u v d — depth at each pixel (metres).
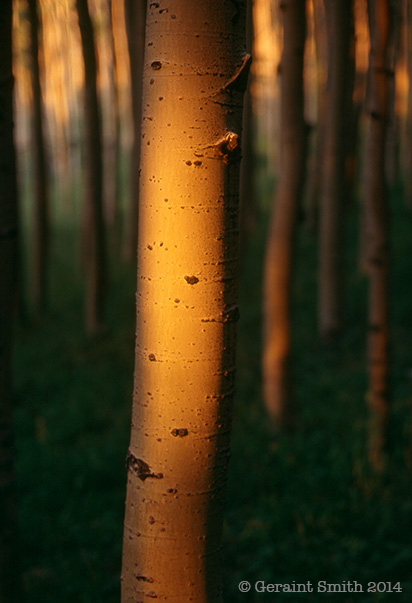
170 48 1.44
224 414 1.60
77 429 5.77
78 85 19.17
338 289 8.23
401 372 6.94
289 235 5.50
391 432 4.79
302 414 5.91
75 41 16.41
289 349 5.58
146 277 1.55
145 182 1.53
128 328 9.42
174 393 1.54
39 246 10.47
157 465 1.57
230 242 1.55
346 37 7.36
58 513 4.25
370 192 4.43
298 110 5.37
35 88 10.05
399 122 16.77
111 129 17.16
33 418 6.21
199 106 1.45
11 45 2.46
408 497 4.10
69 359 8.11
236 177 1.54
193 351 1.53
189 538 1.59
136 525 1.63
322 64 11.22
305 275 11.46
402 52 15.19
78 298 11.70
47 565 3.64
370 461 4.62
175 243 1.49
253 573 3.46
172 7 1.44
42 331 9.55
